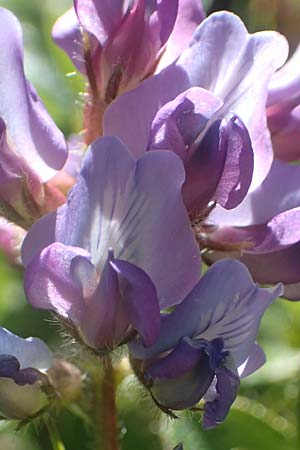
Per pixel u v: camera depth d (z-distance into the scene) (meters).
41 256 0.14
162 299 0.14
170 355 0.14
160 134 0.14
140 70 0.15
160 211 0.14
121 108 0.15
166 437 0.18
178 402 0.14
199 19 0.15
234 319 0.14
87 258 0.14
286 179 0.15
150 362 0.14
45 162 0.15
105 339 0.14
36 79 0.19
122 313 0.14
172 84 0.15
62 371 0.15
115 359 0.15
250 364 0.15
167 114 0.14
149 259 0.14
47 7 0.20
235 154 0.14
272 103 0.15
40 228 0.14
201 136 0.14
